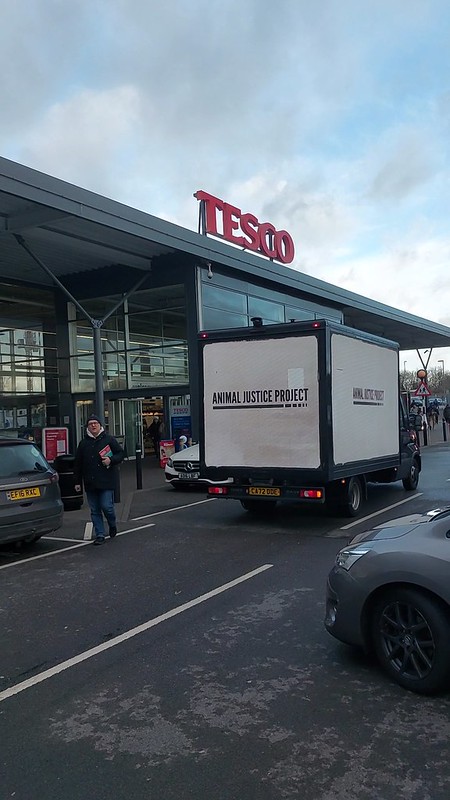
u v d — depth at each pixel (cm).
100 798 287
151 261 1884
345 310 2722
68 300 2150
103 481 850
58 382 2166
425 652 379
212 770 306
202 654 453
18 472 775
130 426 2116
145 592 615
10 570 727
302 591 596
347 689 388
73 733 347
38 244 1664
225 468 952
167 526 966
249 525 947
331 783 292
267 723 349
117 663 443
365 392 1020
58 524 810
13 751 330
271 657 443
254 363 936
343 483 965
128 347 2022
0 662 454
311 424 894
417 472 1315
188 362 1864
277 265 2081
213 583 637
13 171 1175
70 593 622
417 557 382
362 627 408
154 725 352
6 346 2012
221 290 1966
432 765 304
